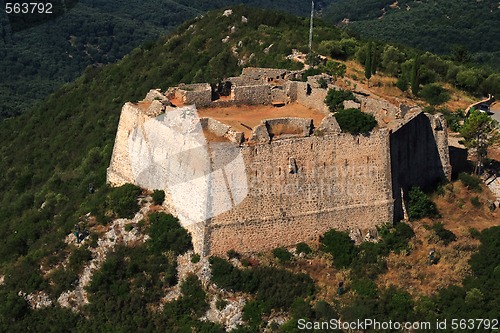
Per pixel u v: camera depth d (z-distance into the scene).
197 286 60.31
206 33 143.12
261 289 59.78
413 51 139.50
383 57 117.81
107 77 134.88
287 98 73.50
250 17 144.12
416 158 71.00
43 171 101.31
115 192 69.06
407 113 70.56
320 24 148.25
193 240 62.31
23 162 108.69
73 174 88.19
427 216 68.81
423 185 72.81
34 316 62.25
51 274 64.50
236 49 132.88
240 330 57.72
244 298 59.59
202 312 59.31
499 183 76.69
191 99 70.44
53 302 62.81
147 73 131.25
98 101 125.44
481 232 67.44
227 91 75.06
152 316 60.00
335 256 62.56
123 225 65.75
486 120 78.25
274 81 80.19
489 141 79.56
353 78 110.06
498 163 80.81
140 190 68.81
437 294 61.59
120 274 62.41
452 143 83.06
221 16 148.00
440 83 117.06
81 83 137.25
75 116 122.44
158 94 73.81
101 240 65.12
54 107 131.00
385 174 64.94
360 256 63.00
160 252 62.88
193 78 124.62
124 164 72.75
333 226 63.97
